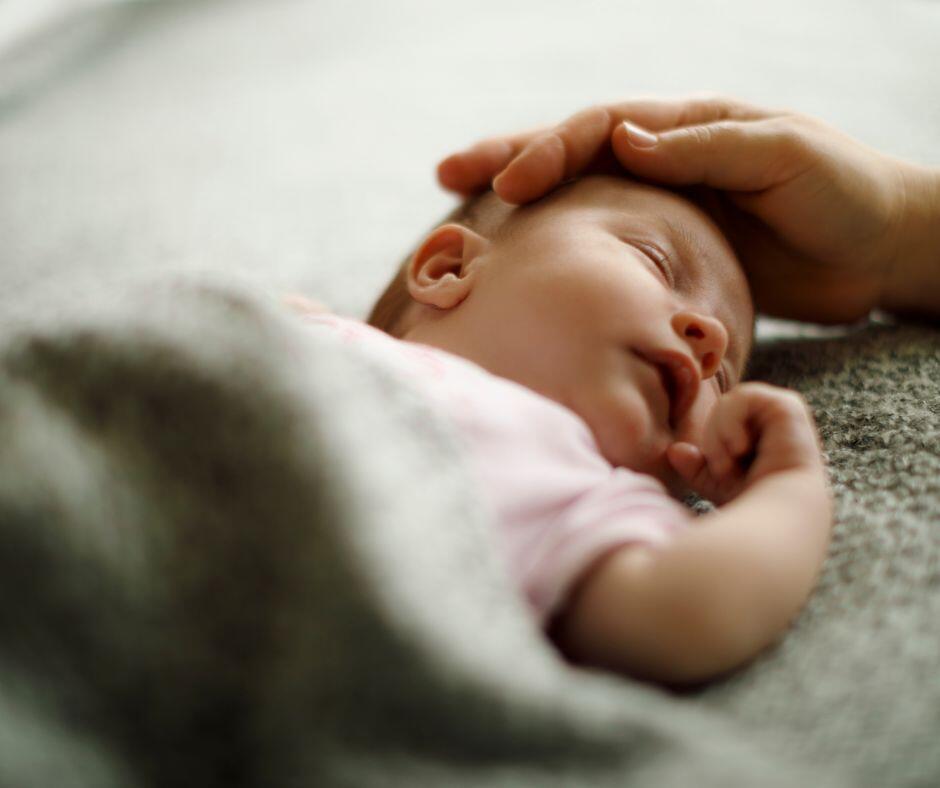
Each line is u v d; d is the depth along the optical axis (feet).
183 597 1.23
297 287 3.44
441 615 1.21
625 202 2.33
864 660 1.48
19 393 1.36
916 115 4.75
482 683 1.18
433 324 2.23
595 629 1.48
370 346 1.89
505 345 2.07
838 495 1.93
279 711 1.16
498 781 1.13
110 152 5.73
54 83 7.77
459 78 6.60
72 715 1.14
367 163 5.03
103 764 1.11
